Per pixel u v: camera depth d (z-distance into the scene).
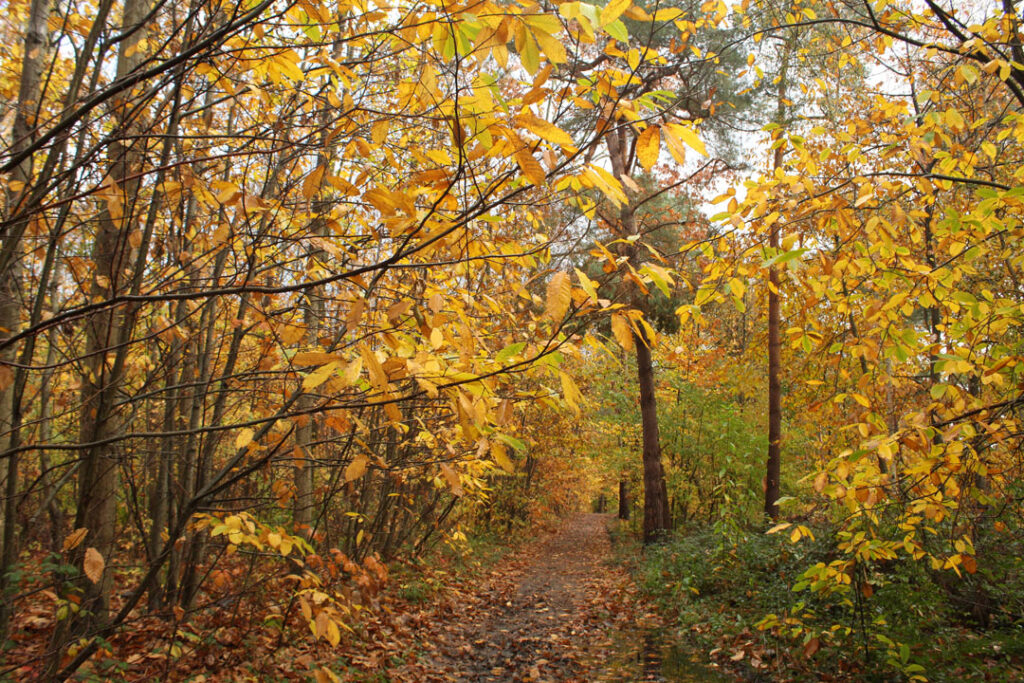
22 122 2.57
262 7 1.57
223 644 4.34
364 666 5.12
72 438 4.24
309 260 2.83
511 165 1.73
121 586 6.01
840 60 4.91
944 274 2.81
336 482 5.14
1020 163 4.25
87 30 3.10
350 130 2.64
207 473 4.55
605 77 1.45
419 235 1.65
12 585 2.88
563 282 1.41
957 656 4.92
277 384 3.97
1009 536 4.48
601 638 7.11
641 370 12.08
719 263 3.09
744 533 8.41
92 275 3.17
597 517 35.19
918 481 2.81
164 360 3.52
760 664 5.48
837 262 3.10
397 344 1.61
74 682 2.98
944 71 4.36
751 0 4.06
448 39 1.36
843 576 3.19
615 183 1.40
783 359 10.89
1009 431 2.75
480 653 6.46
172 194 2.05
